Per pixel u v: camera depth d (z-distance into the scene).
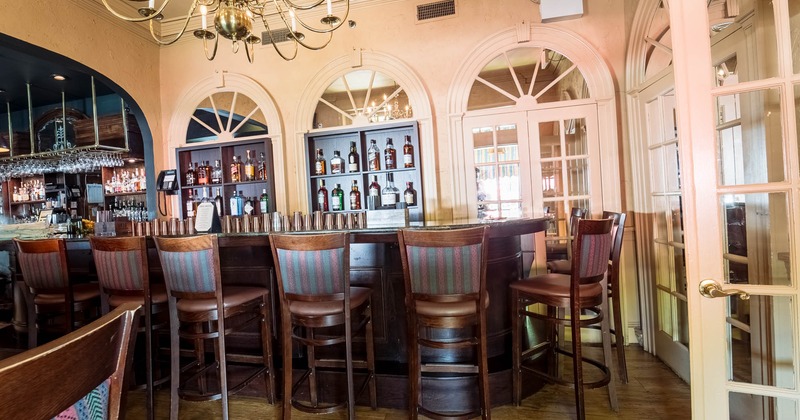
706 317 1.17
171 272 1.98
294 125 3.96
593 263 2.00
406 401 2.23
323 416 2.21
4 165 5.11
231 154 4.19
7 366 0.46
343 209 3.88
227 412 2.00
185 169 4.21
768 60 1.40
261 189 4.15
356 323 2.41
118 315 0.67
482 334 1.77
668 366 2.71
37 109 5.41
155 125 4.21
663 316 2.80
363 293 2.11
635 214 3.13
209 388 2.53
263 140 3.94
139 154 4.68
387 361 2.40
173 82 4.28
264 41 4.05
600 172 3.31
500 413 2.15
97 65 3.61
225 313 2.01
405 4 3.73
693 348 1.19
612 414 2.12
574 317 1.97
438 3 3.66
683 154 1.19
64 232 4.11
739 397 1.21
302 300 1.88
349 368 1.90
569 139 3.46
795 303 1.12
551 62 4.03
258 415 2.25
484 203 3.59
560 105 3.41
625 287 3.22
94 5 3.56
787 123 1.12
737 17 1.59
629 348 3.11
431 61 3.68
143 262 2.06
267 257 2.52
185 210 4.23
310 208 3.88
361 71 4.21
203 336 1.99
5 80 4.44
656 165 2.86
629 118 3.16
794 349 1.14
